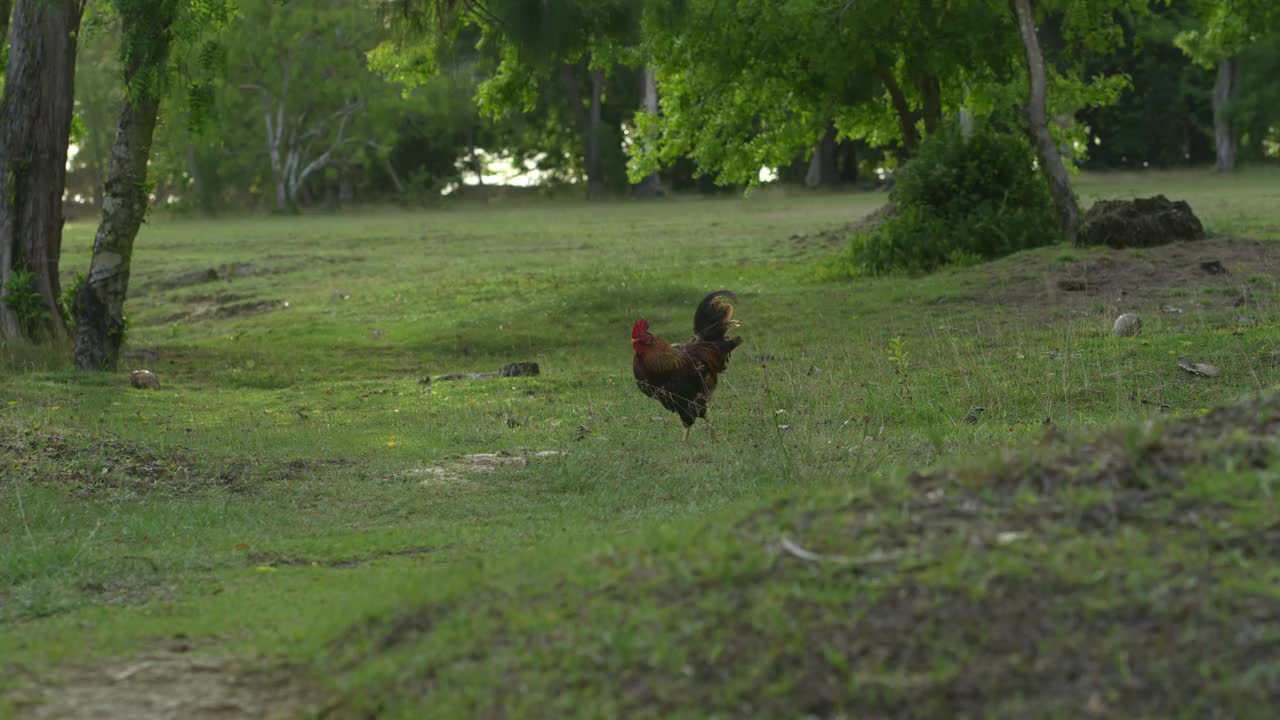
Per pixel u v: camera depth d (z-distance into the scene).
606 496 9.23
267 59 70.81
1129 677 3.87
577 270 30.27
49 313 19.41
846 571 4.65
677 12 20.47
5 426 11.66
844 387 13.09
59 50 19.42
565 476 9.95
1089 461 5.29
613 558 5.27
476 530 8.29
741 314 20.55
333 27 72.44
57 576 7.42
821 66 25.89
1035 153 24.86
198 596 6.88
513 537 7.93
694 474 9.59
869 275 24.58
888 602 4.40
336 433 12.68
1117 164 75.88
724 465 9.77
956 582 4.41
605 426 12.38
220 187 75.44
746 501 7.55
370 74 73.12
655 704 4.09
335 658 5.09
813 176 75.69
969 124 31.81
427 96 74.44
